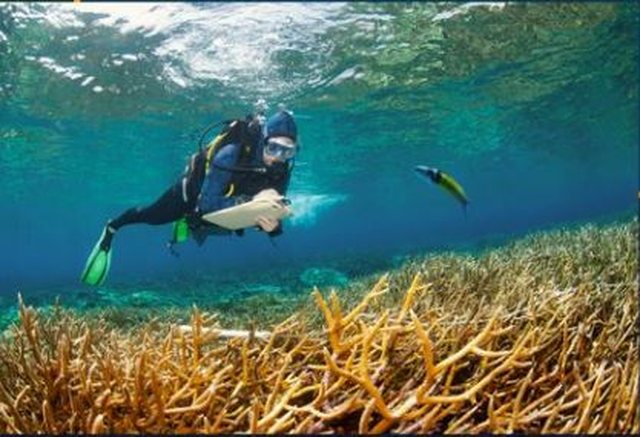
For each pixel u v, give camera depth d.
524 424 3.13
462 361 3.59
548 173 63.44
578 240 9.80
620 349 4.08
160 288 20.34
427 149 36.75
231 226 4.64
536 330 3.65
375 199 67.56
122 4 13.96
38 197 45.78
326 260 28.98
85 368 3.41
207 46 16.53
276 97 21.28
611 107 32.75
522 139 38.59
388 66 19.58
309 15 15.15
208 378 3.24
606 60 22.94
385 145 33.22
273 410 2.92
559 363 3.55
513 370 3.57
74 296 17.28
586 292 4.93
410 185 56.91
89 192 43.94
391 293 7.36
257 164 5.66
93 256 7.57
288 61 17.98
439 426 3.21
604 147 48.41
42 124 23.39
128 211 7.38
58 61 17.00
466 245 29.70
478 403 3.27
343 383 3.21
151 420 2.98
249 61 17.73
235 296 15.41
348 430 3.10
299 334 3.85
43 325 4.98
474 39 18.14
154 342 4.34
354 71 19.56
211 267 37.59
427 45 18.09
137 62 17.34
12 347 4.46
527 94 26.23
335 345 3.25
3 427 3.24
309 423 2.96
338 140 29.92
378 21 15.95
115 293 17.67
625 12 17.64
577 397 3.49
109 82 18.95
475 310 4.61
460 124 30.56
